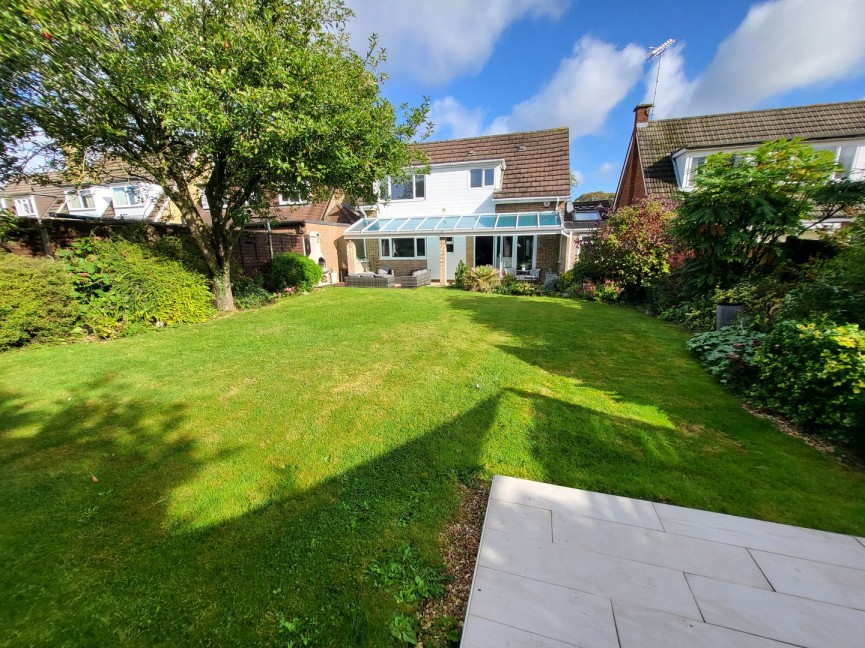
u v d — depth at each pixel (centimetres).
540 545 237
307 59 677
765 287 659
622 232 1114
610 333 755
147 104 634
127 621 194
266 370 559
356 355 623
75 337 735
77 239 819
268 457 340
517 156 1817
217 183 895
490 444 354
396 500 282
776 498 278
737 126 1545
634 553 231
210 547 241
